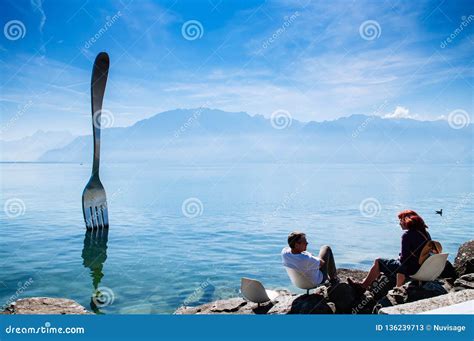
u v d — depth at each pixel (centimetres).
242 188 3588
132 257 1109
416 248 588
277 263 1042
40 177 5850
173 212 2031
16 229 1546
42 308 606
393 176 5503
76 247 1234
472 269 691
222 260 1073
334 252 1145
